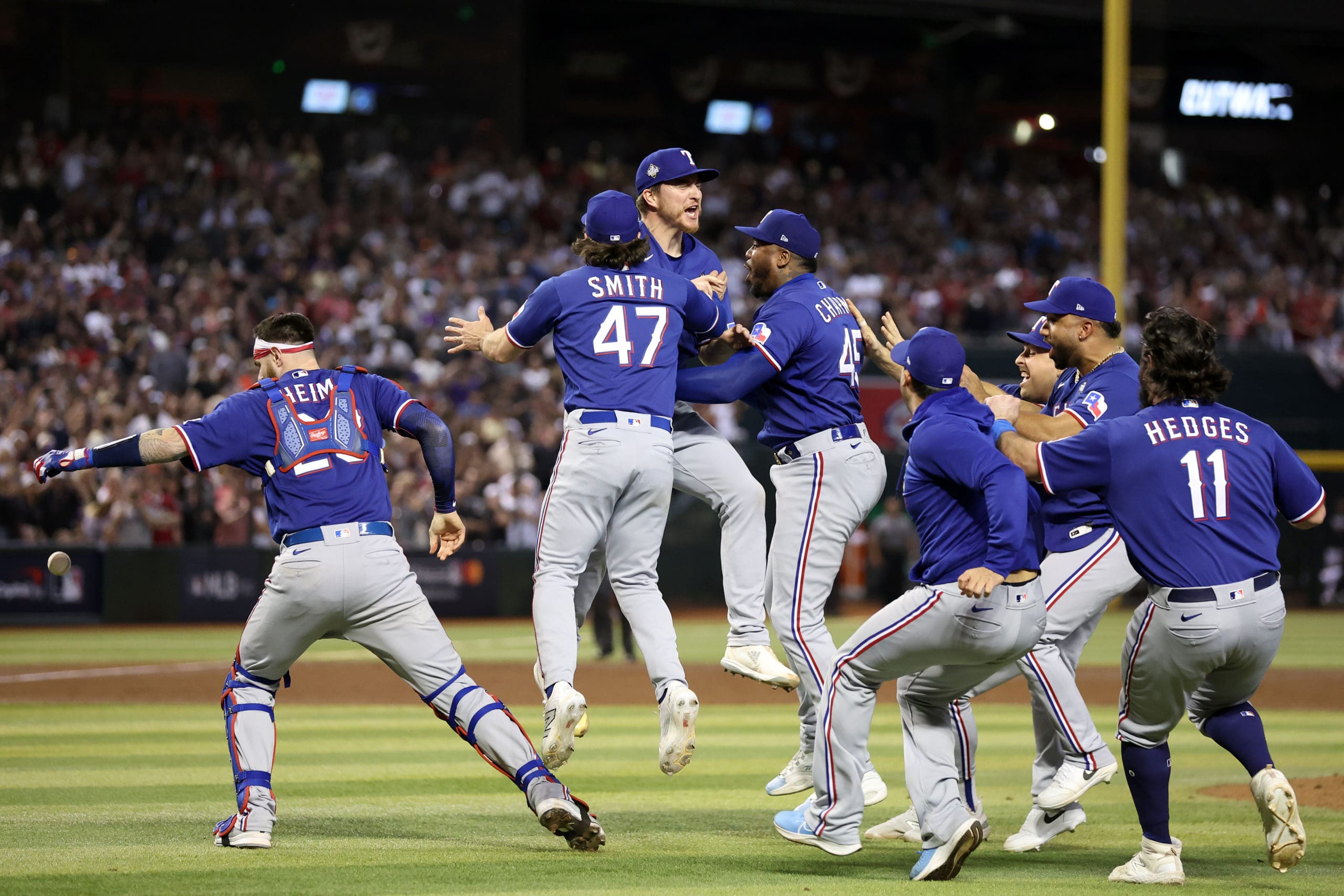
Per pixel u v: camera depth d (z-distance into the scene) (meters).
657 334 20.73
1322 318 103.88
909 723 18.98
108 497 71.00
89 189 94.75
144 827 20.88
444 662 19.64
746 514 22.28
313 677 47.94
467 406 82.31
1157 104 115.62
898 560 82.75
